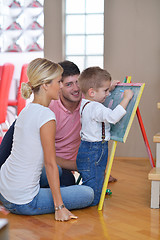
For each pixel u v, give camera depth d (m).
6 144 1.96
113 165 3.26
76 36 3.85
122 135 1.90
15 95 5.15
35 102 1.80
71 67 2.17
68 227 1.62
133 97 1.95
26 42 5.28
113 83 2.15
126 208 1.94
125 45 3.59
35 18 5.22
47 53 3.79
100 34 3.80
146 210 1.90
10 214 1.82
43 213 1.81
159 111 3.56
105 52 3.64
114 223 1.68
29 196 1.75
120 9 3.58
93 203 1.97
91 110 1.93
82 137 1.99
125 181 2.61
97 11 3.79
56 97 1.81
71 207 1.83
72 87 2.18
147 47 3.55
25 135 1.73
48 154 1.70
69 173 2.20
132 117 1.89
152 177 1.91
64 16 3.84
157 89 3.55
